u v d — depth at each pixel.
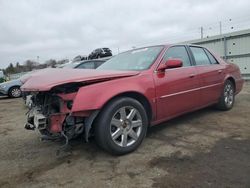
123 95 3.42
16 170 3.11
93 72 3.43
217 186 2.47
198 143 3.65
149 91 3.65
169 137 3.98
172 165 2.98
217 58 5.37
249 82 13.44
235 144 3.54
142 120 3.53
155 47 4.36
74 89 3.08
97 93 3.10
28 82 3.51
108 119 3.16
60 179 2.82
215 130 4.22
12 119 6.38
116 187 2.58
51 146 3.86
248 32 14.65
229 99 5.60
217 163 2.97
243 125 4.45
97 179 2.77
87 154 3.46
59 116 3.07
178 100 4.13
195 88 4.48
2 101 11.35
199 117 5.09
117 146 3.26
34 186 2.70
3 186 2.73
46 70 3.91
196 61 4.70
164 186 2.53
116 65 4.36
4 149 3.87
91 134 3.29
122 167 3.01
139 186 2.57
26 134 4.68
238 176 2.65
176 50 4.39
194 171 2.80
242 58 15.24
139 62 4.10
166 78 3.93
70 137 3.15
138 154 3.36
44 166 3.17
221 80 5.23
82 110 2.99
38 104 3.45
